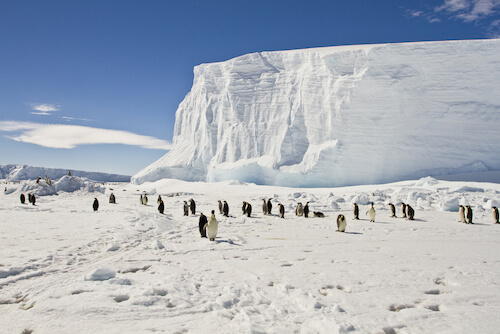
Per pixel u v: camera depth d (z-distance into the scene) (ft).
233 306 14.02
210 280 17.67
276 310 13.47
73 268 19.86
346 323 11.70
